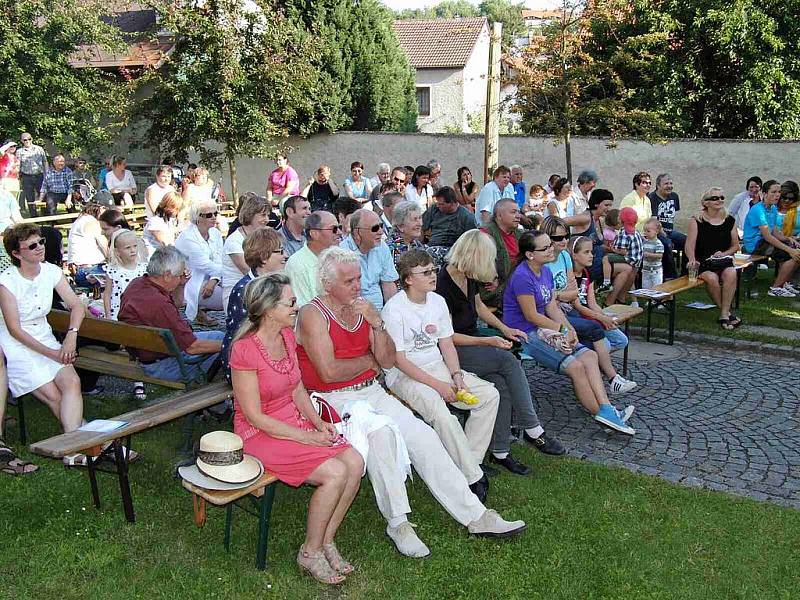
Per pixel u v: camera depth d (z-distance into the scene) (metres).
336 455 3.86
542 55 13.70
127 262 6.55
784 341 8.25
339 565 3.86
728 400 6.64
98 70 20.45
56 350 5.01
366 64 21.16
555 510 4.55
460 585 3.79
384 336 4.60
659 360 7.84
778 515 4.52
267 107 16.59
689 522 4.41
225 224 12.23
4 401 4.98
